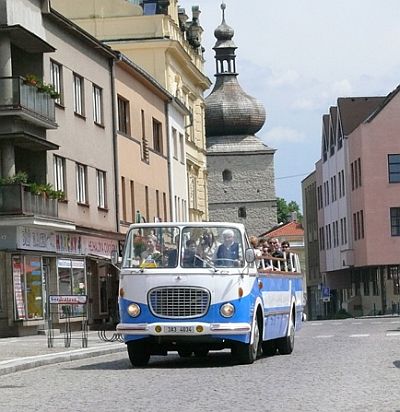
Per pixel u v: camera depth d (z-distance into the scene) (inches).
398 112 3531.0
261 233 6028.5
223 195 6038.4
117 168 2251.5
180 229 912.3
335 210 4106.8
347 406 555.5
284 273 1061.8
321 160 4466.0
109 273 2158.0
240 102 6186.0
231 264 899.4
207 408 564.7
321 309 4697.3
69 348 1232.8
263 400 596.1
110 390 688.4
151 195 2598.4
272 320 994.7
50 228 1782.7
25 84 1710.1
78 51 2033.7
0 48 1708.9
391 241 3503.9
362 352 1024.9
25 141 1734.7
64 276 1875.0
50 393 685.9
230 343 900.0
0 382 809.5
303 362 903.1
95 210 2094.0
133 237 916.6
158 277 893.8
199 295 889.5
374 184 3518.7
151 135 2625.5
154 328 887.7
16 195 1676.9
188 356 1069.1
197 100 3479.3
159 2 3038.9
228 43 6284.5
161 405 586.6
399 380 700.7
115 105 2253.9
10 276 1669.5
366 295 3848.4
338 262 4035.4
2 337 1649.9
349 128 3863.2
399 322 2213.3
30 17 1791.3
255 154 6053.2
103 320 2097.7
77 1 2974.9
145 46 2947.8
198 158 3417.8
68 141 1952.5
